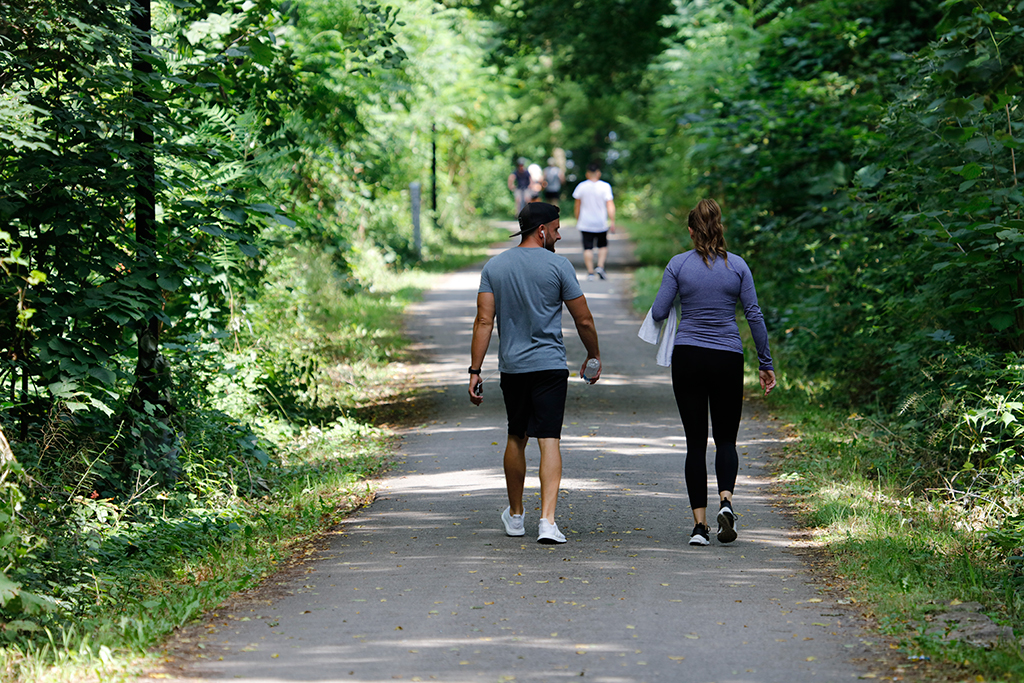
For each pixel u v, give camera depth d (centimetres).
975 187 1506
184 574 1038
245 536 1170
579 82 4781
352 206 3167
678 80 3562
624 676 776
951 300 1509
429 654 823
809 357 2125
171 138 1317
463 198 6600
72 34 1183
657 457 1559
